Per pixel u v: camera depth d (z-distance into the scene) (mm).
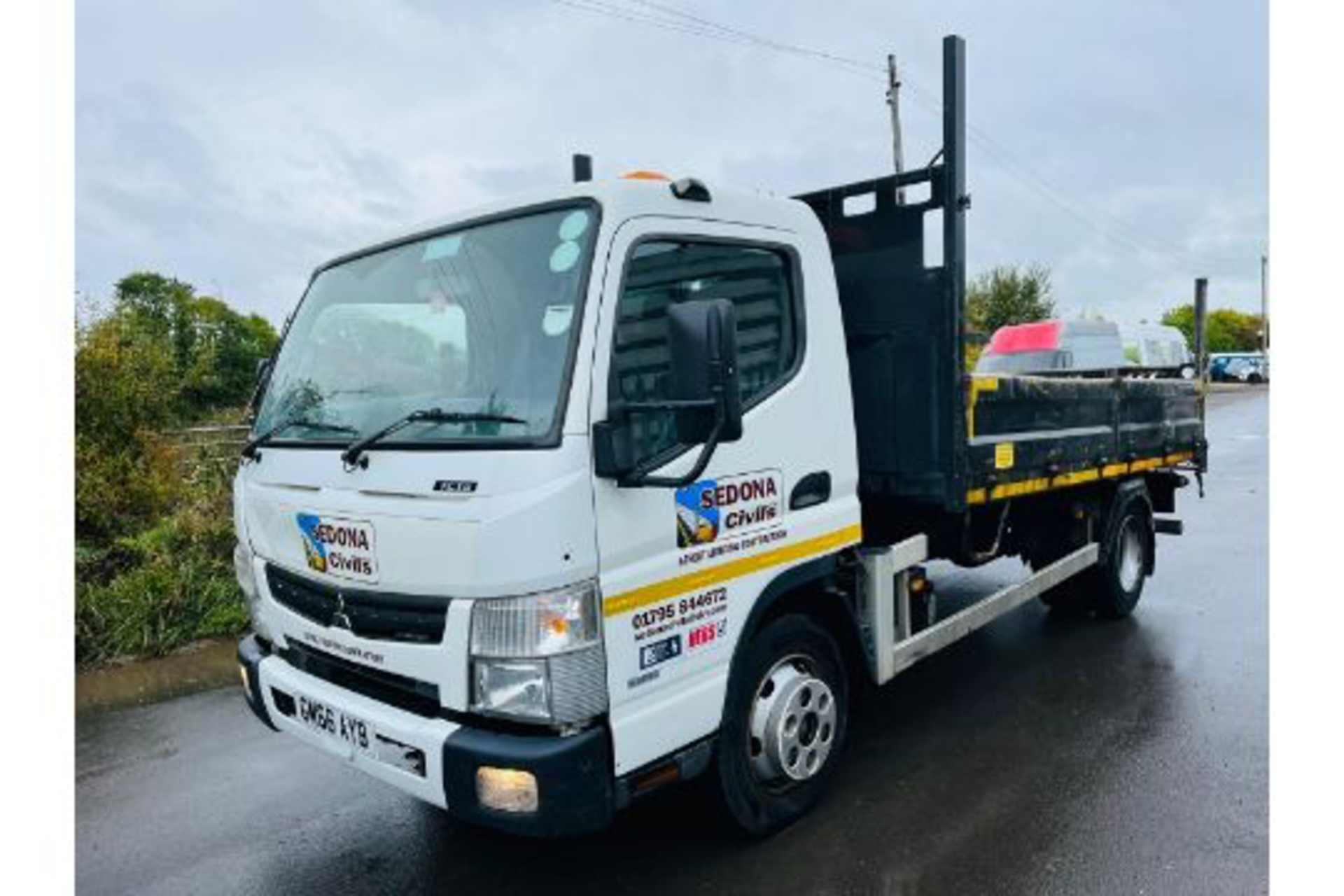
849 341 4145
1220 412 27906
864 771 3969
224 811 3957
